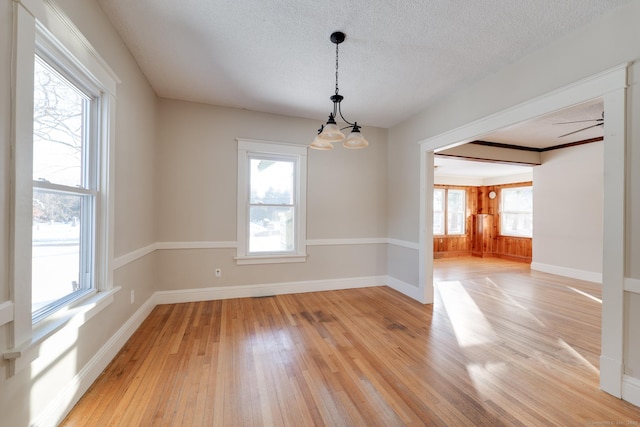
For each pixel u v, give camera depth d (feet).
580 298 12.51
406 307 11.14
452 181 26.86
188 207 11.42
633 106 5.64
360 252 14.12
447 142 10.59
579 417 5.12
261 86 9.99
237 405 5.36
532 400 5.58
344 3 6.06
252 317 9.88
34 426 4.25
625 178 5.70
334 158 13.62
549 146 17.89
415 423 4.93
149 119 9.89
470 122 9.63
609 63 6.04
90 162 6.15
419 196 12.18
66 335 4.99
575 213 16.87
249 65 8.63
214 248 11.78
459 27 6.78
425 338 8.34
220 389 5.83
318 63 8.48
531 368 6.73
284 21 6.67
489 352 7.50
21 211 3.93
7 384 3.73
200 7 6.24
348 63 8.46
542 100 7.39
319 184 13.37
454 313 10.48
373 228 14.34
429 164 11.79
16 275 3.86
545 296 12.82
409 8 6.18
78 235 5.82
